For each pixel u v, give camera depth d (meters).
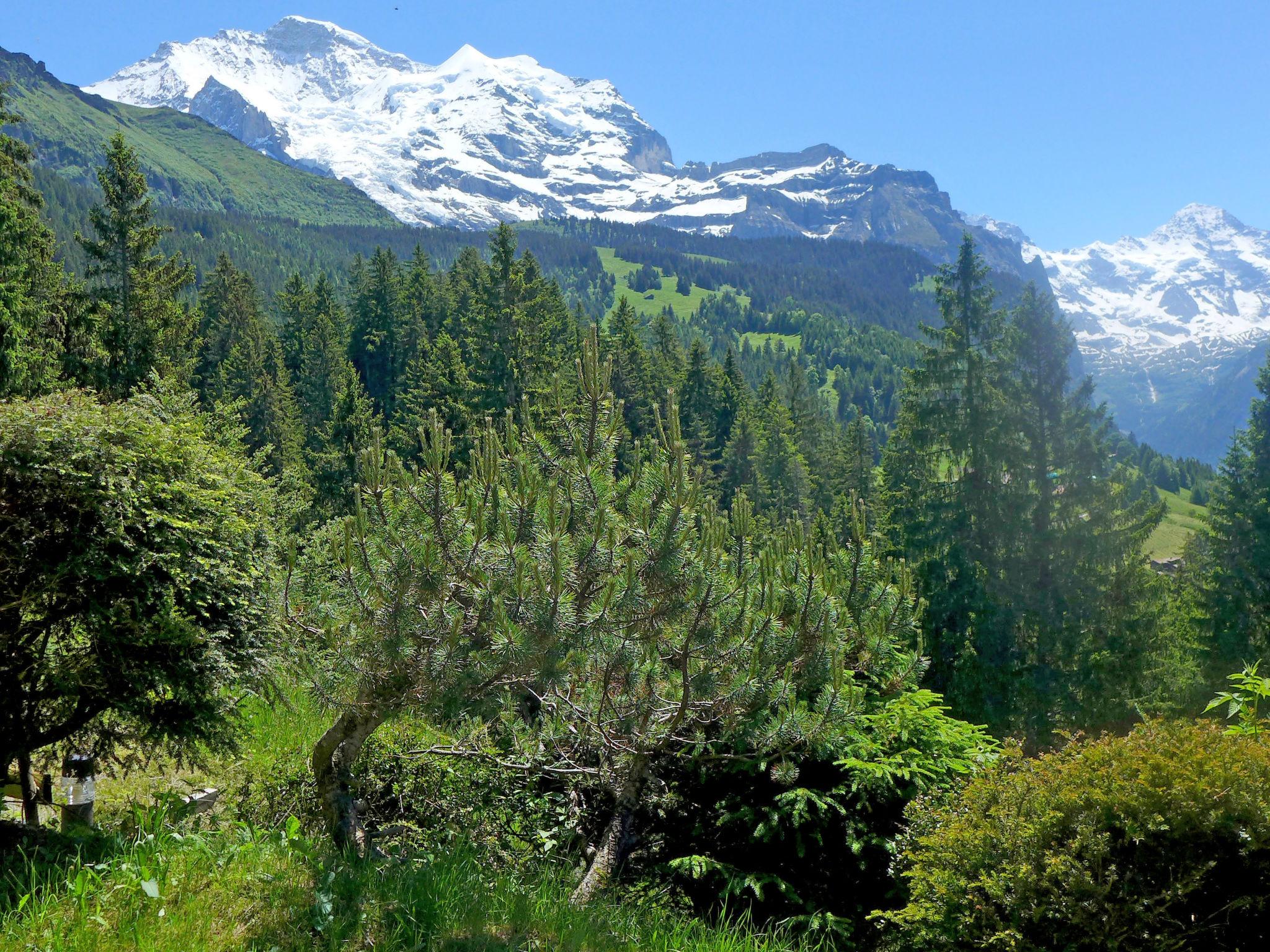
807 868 8.63
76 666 7.18
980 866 6.28
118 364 35.12
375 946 5.54
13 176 29.16
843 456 75.38
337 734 7.85
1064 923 5.94
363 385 84.44
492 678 7.26
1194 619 39.16
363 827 8.46
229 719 9.26
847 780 8.53
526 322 56.16
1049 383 30.66
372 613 7.04
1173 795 5.84
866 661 9.34
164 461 7.34
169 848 6.26
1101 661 27.77
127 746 8.42
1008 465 30.42
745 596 8.01
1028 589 28.50
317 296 91.75
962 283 31.77
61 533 6.86
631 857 8.77
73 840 6.75
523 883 7.54
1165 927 5.86
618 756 8.55
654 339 103.88
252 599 7.86
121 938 5.11
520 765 8.71
